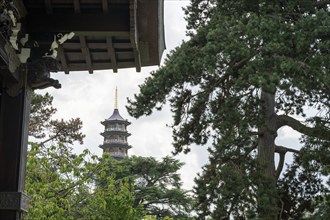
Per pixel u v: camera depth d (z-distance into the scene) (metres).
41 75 7.48
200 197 18.02
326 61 15.56
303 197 19.58
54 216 14.58
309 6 17.98
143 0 7.71
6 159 7.12
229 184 17.30
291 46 16.33
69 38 7.62
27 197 7.33
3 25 6.82
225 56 16.89
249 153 18.98
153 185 42.59
